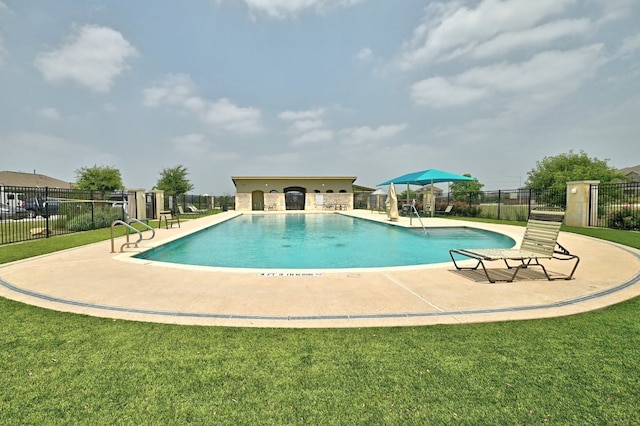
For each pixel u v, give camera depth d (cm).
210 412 183
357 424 173
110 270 567
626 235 1016
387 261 823
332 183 3566
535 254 520
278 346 269
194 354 254
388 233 1395
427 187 2988
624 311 352
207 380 217
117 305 377
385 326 312
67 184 5741
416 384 212
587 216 1313
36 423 173
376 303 381
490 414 181
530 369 230
